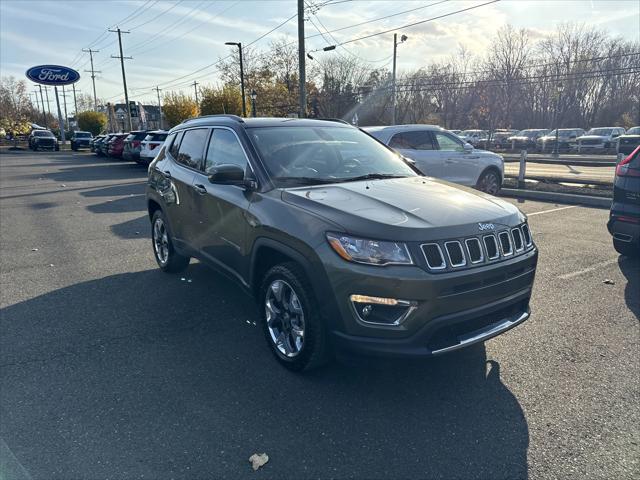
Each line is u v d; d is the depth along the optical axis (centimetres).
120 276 568
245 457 255
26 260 641
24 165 2502
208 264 454
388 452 259
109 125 8506
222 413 294
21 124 6500
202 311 456
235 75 4919
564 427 279
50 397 311
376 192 349
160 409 298
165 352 373
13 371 344
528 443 265
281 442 267
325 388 322
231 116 452
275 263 359
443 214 308
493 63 5612
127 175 1902
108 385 326
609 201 988
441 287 277
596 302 468
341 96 5306
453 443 266
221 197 405
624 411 293
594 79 5372
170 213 519
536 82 5341
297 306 330
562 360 357
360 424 283
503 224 319
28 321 434
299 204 328
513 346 380
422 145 960
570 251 648
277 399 309
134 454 257
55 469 246
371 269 278
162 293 507
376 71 5484
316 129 452
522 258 323
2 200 1199
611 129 3369
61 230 834
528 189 1175
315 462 251
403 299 275
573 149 3334
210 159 450
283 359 343
